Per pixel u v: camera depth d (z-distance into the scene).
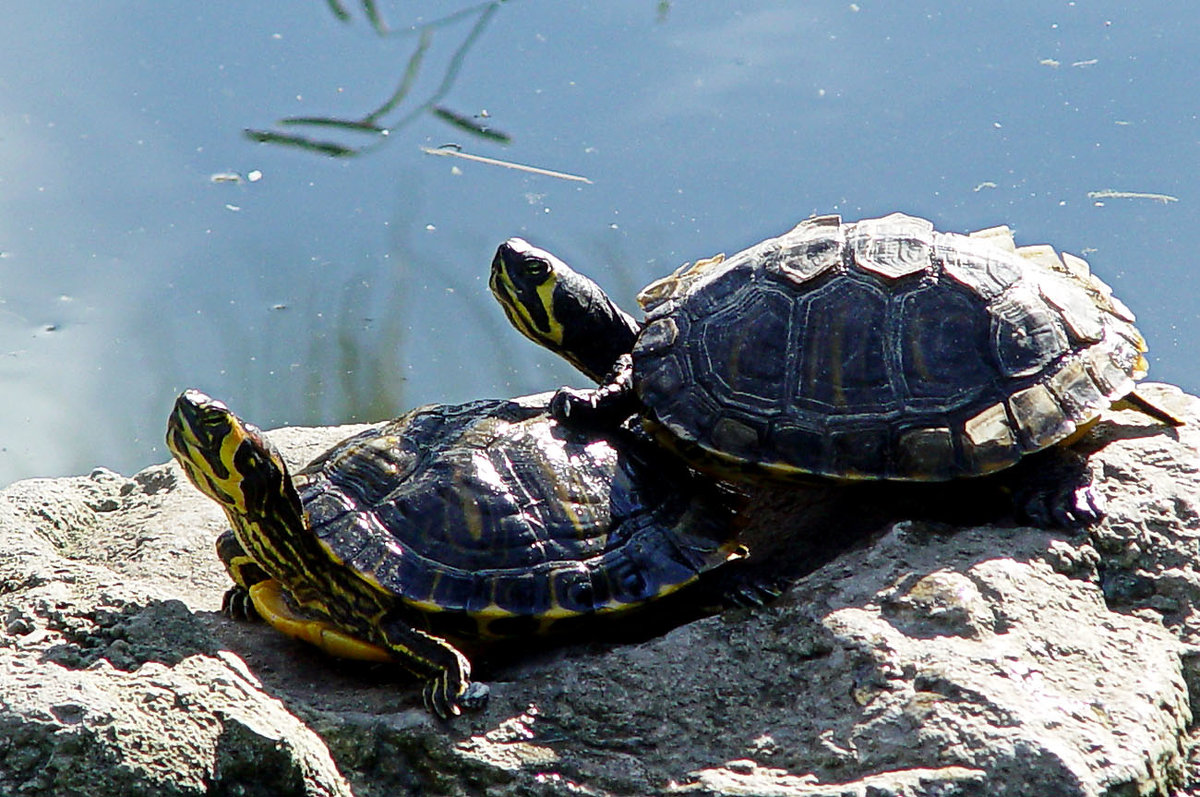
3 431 28.05
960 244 18.19
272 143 36.53
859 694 13.95
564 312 21.09
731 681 14.73
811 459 16.78
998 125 34.66
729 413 17.16
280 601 16.41
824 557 16.92
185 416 15.30
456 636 15.75
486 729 14.49
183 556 19.91
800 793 12.88
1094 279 19.09
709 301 18.25
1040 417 16.64
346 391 29.44
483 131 36.38
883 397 16.84
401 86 38.19
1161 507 16.78
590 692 14.87
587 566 15.59
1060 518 16.33
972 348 17.03
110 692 13.11
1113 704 13.77
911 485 17.30
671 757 13.91
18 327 31.03
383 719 14.63
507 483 16.06
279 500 15.68
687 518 16.47
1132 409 19.08
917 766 12.99
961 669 13.78
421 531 15.65
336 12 41.16
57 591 15.18
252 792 13.07
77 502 22.00
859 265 17.78
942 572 15.28
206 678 13.55
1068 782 12.60
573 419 17.56
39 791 12.48
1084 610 15.34
